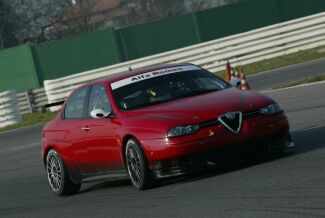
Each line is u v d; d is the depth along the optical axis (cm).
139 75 2006
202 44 5809
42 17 9388
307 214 1241
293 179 1545
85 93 2080
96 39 6669
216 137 1708
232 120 1723
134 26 6675
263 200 1412
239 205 1412
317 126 2375
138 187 1812
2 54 6625
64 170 2097
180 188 1728
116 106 1911
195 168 1702
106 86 1995
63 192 2112
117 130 1844
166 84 1947
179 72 1998
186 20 6775
